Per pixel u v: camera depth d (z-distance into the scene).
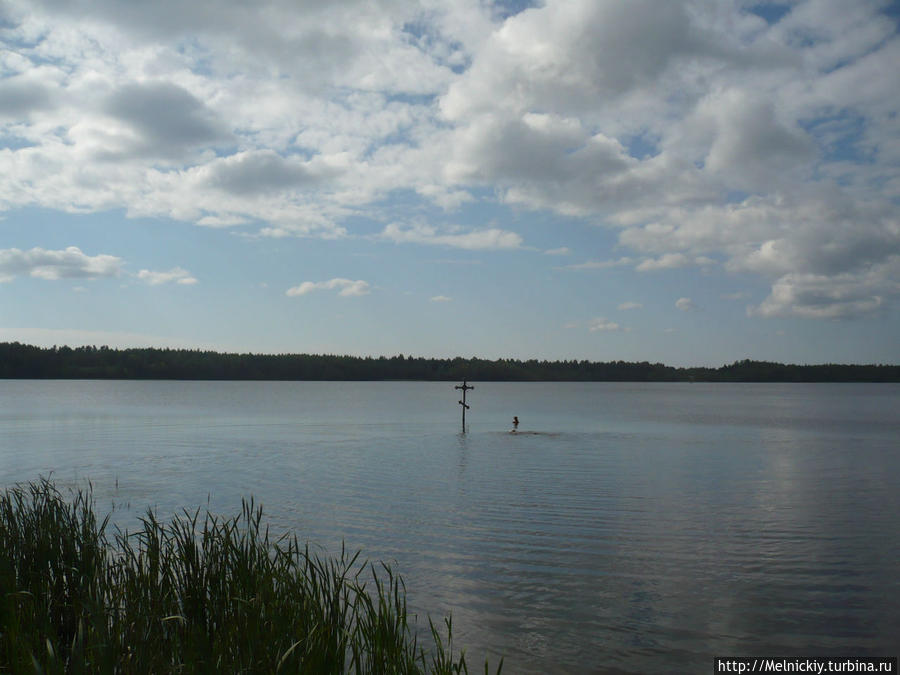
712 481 25.45
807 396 161.50
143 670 6.15
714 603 11.62
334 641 6.74
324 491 22.89
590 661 9.38
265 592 7.55
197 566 8.26
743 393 190.12
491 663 9.25
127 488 23.39
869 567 13.73
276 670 6.01
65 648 7.24
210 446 38.59
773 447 39.59
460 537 16.19
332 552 14.75
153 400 101.50
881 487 24.23
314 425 56.25
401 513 19.03
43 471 27.73
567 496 21.94
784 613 11.19
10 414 67.31
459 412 79.56
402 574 13.16
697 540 15.93
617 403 113.44
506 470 28.48
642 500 21.22
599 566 13.80
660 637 10.20
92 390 145.50
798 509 19.81
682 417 72.69
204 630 7.25
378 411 80.31
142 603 7.57
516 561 14.12
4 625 7.01
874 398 146.12
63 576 8.62
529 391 189.50
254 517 18.33
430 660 9.16
